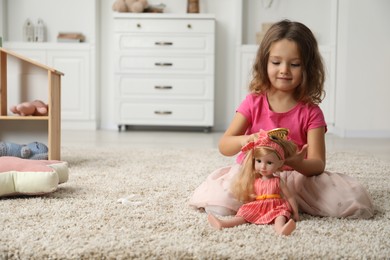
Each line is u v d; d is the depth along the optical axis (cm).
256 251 114
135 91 511
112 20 542
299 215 151
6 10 535
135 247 116
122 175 223
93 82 524
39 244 117
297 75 156
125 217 144
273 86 165
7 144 241
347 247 117
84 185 196
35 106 254
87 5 534
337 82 502
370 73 466
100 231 129
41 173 169
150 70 508
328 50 509
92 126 530
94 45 521
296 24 158
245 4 536
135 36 506
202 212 154
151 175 225
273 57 156
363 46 464
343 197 151
